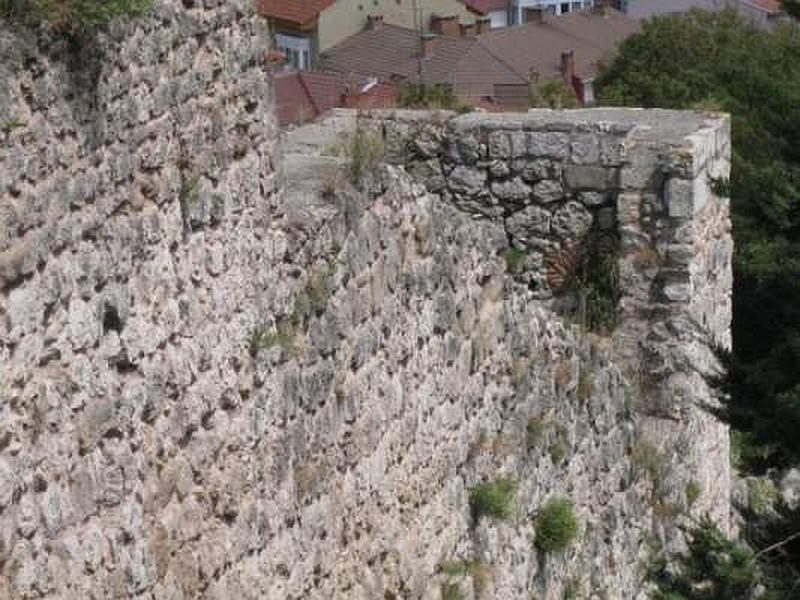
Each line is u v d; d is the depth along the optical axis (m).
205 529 11.95
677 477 20.55
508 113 22.19
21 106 9.69
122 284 10.80
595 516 19.11
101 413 10.56
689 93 45.06
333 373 13.98
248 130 12.62
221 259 12.16
